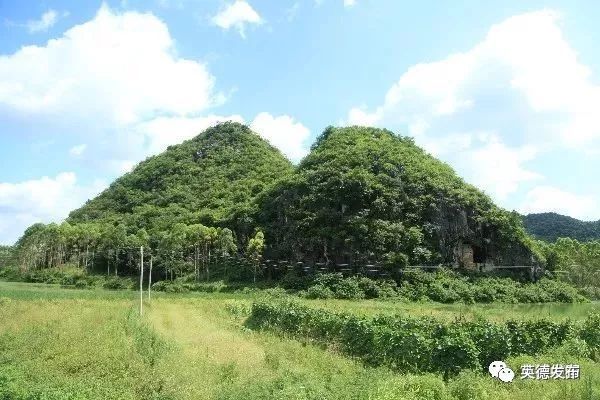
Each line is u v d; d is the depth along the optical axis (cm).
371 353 2231
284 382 1620
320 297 6312
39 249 10019
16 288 7050
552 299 6234
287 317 3150
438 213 7694
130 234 10425
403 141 10312
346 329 2505
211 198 11969
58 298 5125
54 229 10200
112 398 1536
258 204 9556
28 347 2186
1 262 11356
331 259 7544
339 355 2312
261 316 3541
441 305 5300
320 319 2812
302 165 9631
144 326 2788
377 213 7694
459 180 8544
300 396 1473
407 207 7800
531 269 7438
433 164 9069
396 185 8000
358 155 8738
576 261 8006
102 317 3083
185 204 12069
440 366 1931
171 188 13112
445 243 7562
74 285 8588
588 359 2081
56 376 1762
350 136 10062
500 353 2002
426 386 1559
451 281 6569
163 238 9150
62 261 9988
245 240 9100
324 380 1716
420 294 6312
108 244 9606
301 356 2216
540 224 13975
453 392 1570
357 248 7312
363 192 7894
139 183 14200
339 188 8106
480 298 6144
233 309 4278
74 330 2561
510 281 6850
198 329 3128
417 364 1981
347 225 7619
